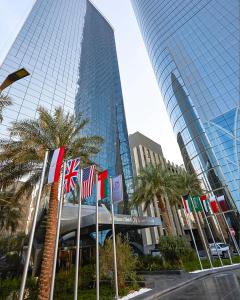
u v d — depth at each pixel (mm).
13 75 9398
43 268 10875
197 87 55625
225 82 49875
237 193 39844
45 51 61438
